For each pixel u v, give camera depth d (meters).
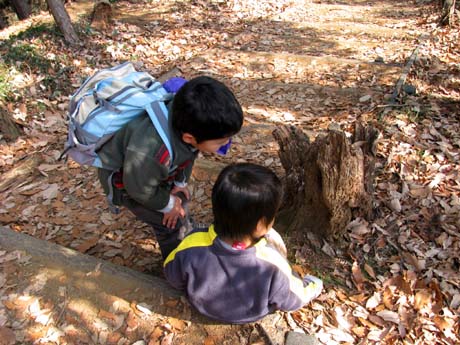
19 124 3.78
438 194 2.90
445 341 2.04
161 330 1.97
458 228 2.65
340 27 6.64
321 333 2.02
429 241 2.58
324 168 2.18
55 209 2.94
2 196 3.04
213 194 1.63
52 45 5.14
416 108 3.84
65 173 3.24
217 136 1.58
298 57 5.16
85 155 1.79
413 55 4.99
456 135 3.48
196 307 1.92
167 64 5.33
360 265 2.42
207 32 6.34
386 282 2.32
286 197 2.64
